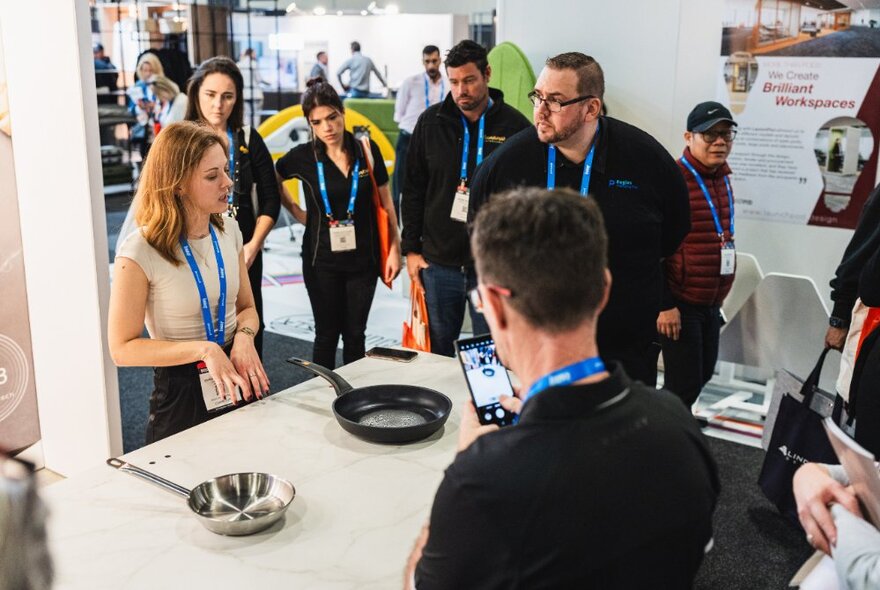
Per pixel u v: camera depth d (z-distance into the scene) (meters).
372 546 1.48
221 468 1.77
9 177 3.10
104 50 8.45
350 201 3.51
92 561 1.42
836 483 1.28
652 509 0.95
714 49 4.11
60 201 2.99
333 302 3.60
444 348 3.59
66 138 2.88
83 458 3.25
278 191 3.61
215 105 3.29
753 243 4.23
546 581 0.92
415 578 1.03
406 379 2.31
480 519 0.93
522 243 0.96
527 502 0.91
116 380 3.13
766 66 4.00
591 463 0.93
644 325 2.35
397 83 8.60
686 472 0.99
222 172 2.20
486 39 8.34
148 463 1.79
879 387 2.15
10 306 3.20
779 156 4.07
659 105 4.32
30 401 3.34
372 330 5.38
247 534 1.51
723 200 3.38
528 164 2.33
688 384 3.40
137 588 1.35
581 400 0.95
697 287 3.33
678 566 0.99
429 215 3.46
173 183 2.12
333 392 2.24
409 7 8.87
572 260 0.96
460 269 3.46
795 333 3.71
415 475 1.75
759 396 4.23
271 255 7.39
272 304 6.03
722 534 2.96
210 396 2.18
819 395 2.53
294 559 1.44
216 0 8.71
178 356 2.10
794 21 3.88
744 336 3.81
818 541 1.25
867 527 1.18
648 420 0.99
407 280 6.07
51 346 3.22
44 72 2.88
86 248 2.96
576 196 1.02
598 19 4.41
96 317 3.01
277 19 8.93
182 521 1.56
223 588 1.35
